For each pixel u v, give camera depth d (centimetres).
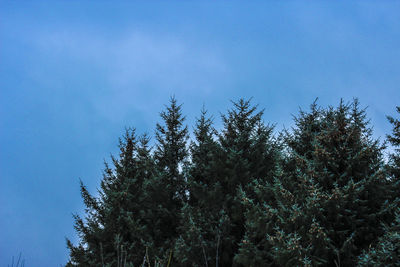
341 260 1202
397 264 1018
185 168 2061
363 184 1258
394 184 1328
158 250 1850
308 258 1168
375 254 1064
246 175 1766
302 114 1817
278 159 1617
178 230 1977
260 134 1925
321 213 1223
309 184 1317
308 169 1336
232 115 1964
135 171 2347
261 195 1513
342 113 1414
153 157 2280
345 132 1384
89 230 2186
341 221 1260
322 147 1355
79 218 2217
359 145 1351
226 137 1944
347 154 1345
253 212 1428
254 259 1385
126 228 2061
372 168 1325
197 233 1594
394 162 1702
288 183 1442
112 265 1905
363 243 1252
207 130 2203
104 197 2238
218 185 1758
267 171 1848
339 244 1216
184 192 2158
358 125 1390
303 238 1225
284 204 1344
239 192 1623
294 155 1458
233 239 1652
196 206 1853
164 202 2064
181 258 1622
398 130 1889
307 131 1684
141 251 1895
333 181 1307
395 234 1043
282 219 1284
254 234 1472
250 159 1859
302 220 1240
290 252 1165
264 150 1873
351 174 1320
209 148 1923
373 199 1279
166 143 2312
